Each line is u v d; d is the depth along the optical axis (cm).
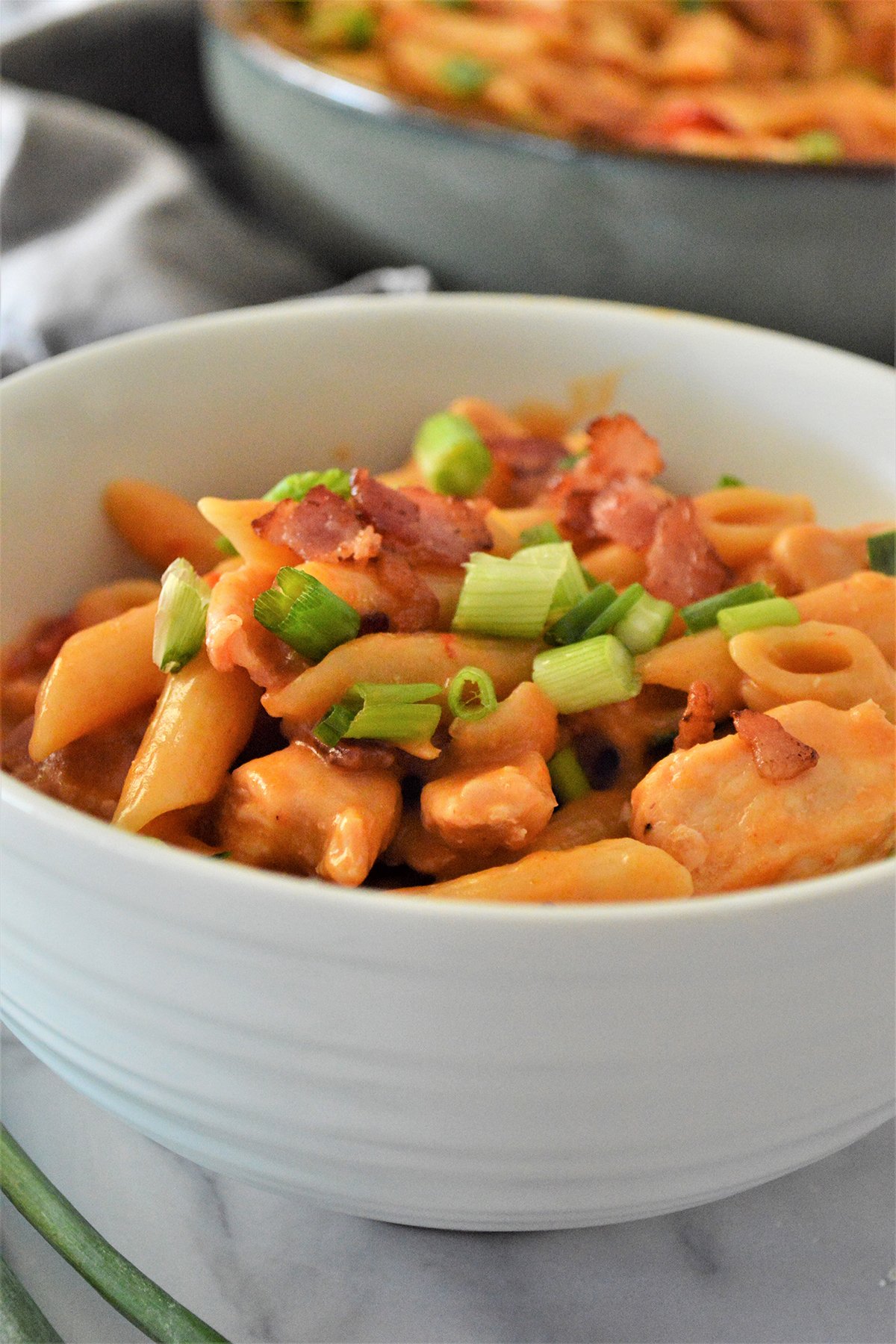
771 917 36
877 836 42
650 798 42
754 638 44
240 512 45
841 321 65
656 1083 37
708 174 62
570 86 76
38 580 48
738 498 50
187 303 65
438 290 71
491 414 52
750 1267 42
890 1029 38
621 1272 42
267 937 36
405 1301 41
